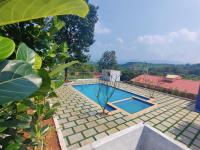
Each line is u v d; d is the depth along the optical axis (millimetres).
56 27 2205
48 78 618
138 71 23016
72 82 17656
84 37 19359
